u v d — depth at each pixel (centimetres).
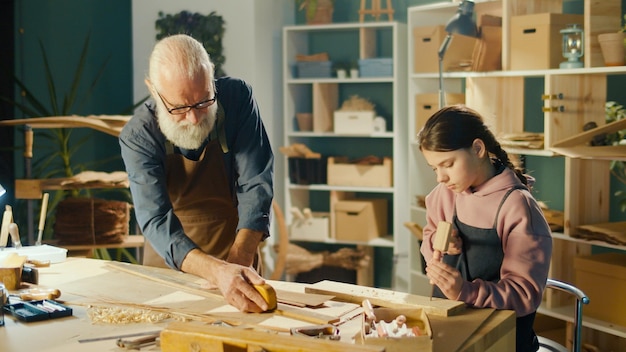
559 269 408
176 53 236
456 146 213
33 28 569
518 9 426
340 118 550
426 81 505
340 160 563
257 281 208
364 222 552
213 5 556
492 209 221
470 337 182
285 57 562
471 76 447
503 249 220
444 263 222
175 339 169
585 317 386
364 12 545
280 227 544
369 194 589
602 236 375
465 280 207
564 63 396
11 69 554
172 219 244
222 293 215
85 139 519
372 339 168
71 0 581
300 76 568
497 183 221
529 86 470
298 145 560
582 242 384
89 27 589
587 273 385
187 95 236
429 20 501
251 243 259
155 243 241
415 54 492
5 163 548
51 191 532
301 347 156
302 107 588
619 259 385
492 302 205
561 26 411
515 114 449
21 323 200
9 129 547
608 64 380
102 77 596
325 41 589
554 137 399
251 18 546
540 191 470
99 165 597
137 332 190
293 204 581
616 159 343
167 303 215
